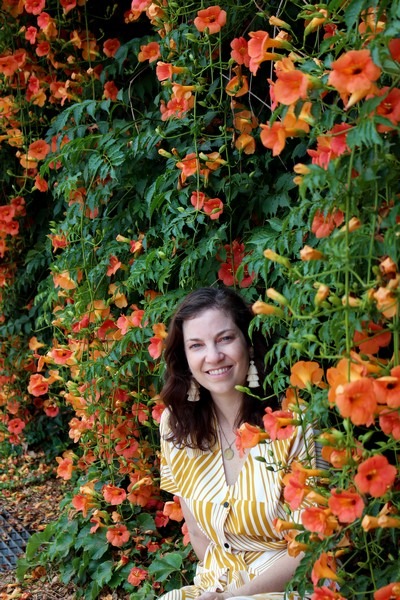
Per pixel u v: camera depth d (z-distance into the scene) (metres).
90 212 3.29
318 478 2.05
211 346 2.24
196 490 2.33
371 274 1.74
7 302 4.36
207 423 2.35
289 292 2.09
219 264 2.78
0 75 3.86
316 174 1.68
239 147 2.67
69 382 3.32
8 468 4.30
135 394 3.08
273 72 2.82
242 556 2.30
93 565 3.06
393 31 1.54
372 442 2.28
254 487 2.21
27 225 4.28
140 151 2.97
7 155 4.13
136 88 3.31
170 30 2.80
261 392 2.31
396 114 1.62
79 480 3.42
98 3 3.66
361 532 1.85
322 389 2.00
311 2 2.51
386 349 2.08
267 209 2.68
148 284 3.10
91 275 3.18
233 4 2.66
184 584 2.82
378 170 1.66
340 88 1.57
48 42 3.59
